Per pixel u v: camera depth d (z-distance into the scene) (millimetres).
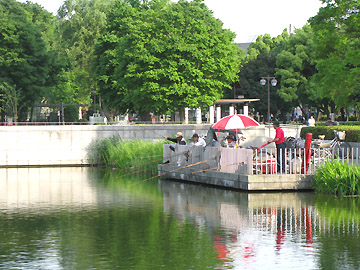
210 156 28750
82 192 26516
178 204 21969
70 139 46188
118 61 68875
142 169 37438
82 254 13883
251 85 100438
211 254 13789
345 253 13820
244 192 24984
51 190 27594
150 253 13930
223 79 69500
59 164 46031
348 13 48156
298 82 90500
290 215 19062
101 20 93188
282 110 103062
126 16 75625
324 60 48688
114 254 13859
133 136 46656
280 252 13969
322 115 109875
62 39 95875
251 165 25422
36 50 72375
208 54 65812
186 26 67750
